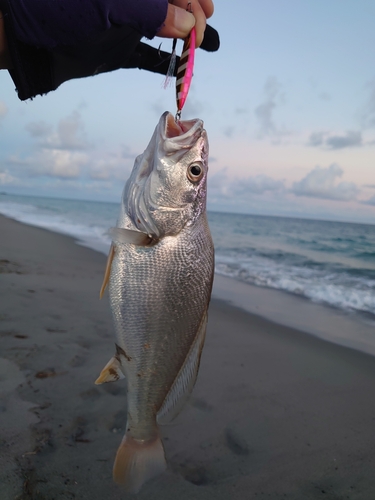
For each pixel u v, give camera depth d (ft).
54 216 15.81
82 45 0.83
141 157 1.21
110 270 1.11
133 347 1.10
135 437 1.12
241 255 7.75
